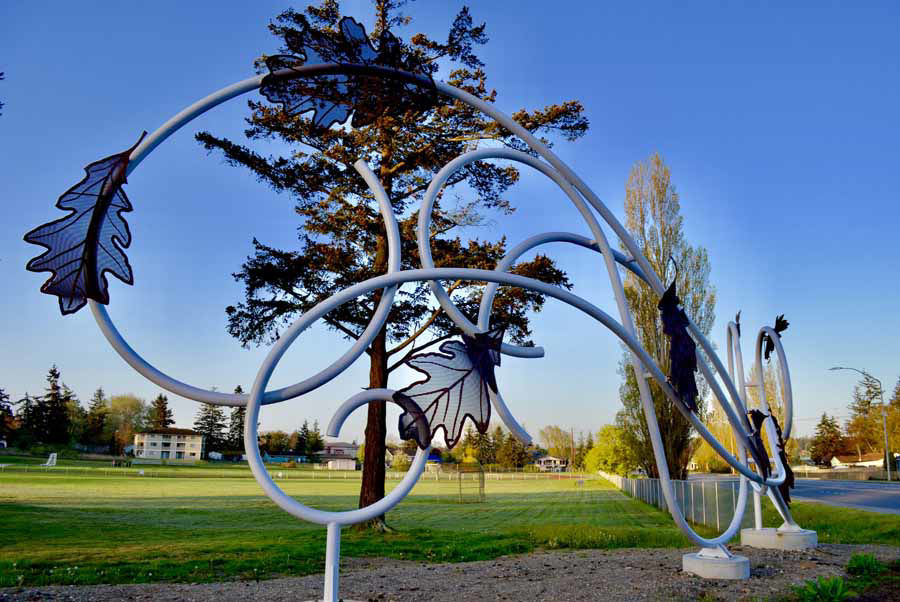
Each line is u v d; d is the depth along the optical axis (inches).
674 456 999.0
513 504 1278.3
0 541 525.3
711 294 1019.9
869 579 285.6
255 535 599.5
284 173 593.9
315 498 1417.3
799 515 663.8
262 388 175.6
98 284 169.2
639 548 450.0
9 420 3115.2
